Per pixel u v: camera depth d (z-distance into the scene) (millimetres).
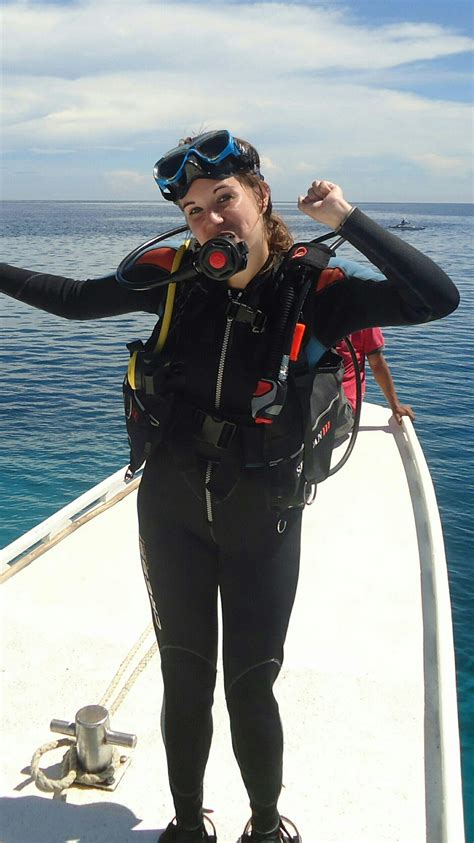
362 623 3152
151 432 1920
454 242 53625
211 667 1973
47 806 2254
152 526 1955
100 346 16047
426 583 3459
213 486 1850
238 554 1913
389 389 5387
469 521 7129
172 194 1902
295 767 2385
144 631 3080
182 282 1934
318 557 3697
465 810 3848
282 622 1915
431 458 8953
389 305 1788
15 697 2705
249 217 1830
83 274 27688
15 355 15094
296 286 1817
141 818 2221
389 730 2537
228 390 1849
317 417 1894
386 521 4066
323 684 2766
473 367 14016
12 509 7562
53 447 9492
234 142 1815
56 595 3355
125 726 2586
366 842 2115
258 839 1951
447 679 2721
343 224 1814
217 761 2443
